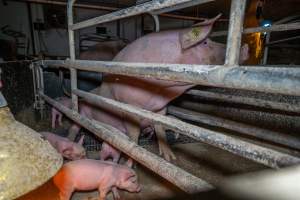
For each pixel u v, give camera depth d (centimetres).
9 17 582
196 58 163
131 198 162
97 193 172
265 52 321
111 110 203
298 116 202
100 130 139
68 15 159
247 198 38
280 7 490
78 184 153
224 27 661
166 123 92
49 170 74
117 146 120
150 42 174
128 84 176
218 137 73
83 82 322
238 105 240
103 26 673
